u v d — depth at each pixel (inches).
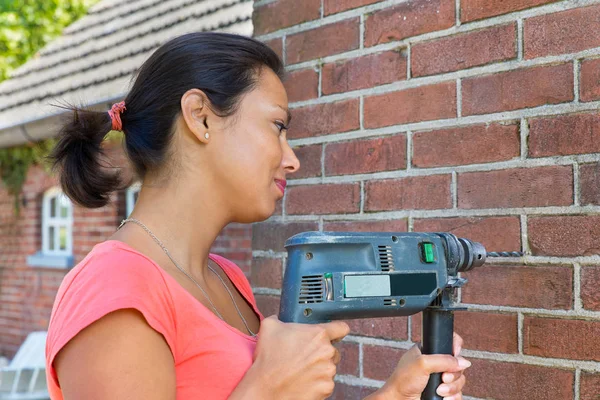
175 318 46.7
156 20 223.8
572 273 61.6
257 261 89.5
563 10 62.7
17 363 181.6
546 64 63.8
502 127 66.7
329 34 82.4
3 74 369.4
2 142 252.2
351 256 54.0
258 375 47.1
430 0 72.7
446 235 58.4
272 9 89.0
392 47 76.1
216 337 48.0
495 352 66.6
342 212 80.5
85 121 53.5
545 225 63.5
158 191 52.4
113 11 257.8
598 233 60.1
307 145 84.5
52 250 272.2
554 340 62.5
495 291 66.8
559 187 62.7
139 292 44.7
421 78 73.4
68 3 381.7
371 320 77.3
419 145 73.4
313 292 52.4
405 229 74.5
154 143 51.8
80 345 43.4
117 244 47.7
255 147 51.8
